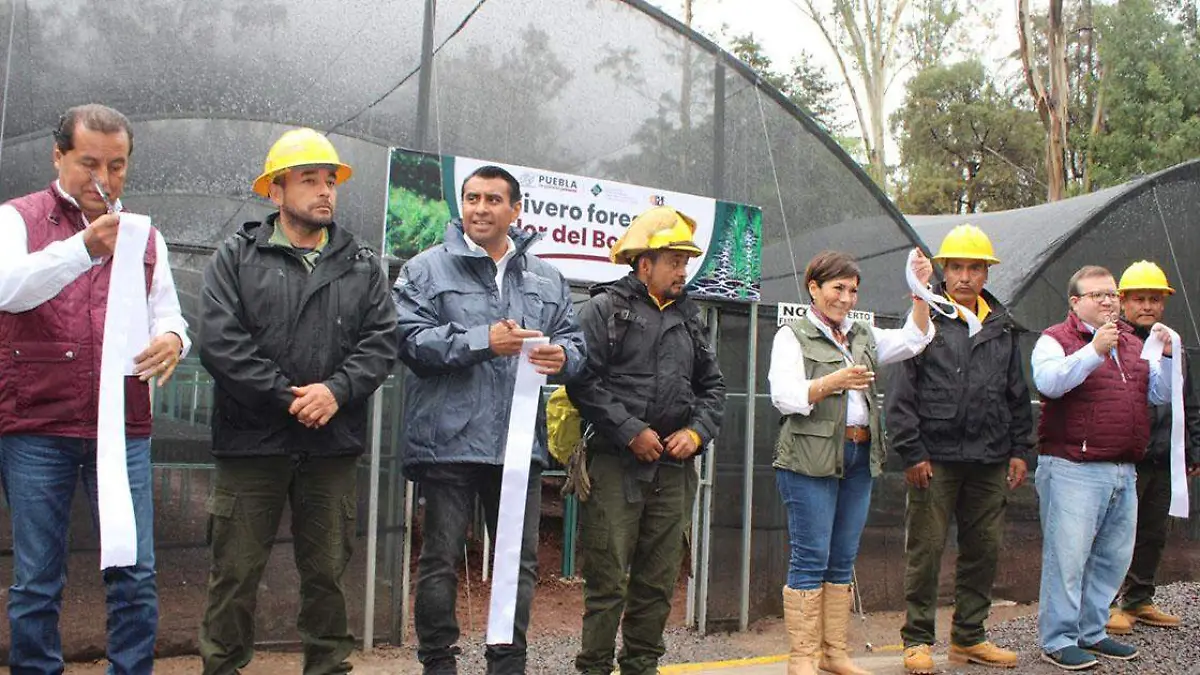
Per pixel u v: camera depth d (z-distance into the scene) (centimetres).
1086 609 545
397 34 584
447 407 363
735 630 668
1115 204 913
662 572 406
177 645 512
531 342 351
